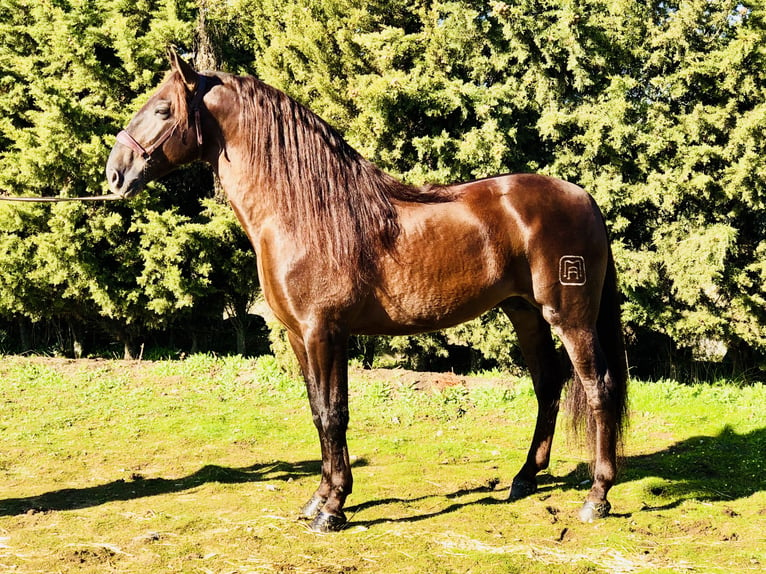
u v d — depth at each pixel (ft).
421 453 17.03
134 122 12.00
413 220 11.96
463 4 26.91
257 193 11.82
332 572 10.04
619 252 24.85
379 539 11.29
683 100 26.76
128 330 31.19
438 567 10.17
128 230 28.66
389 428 19.71
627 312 25.03
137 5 32.14
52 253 27.89
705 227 25.12
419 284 11.87
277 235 11.66
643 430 18.95
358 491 13.97
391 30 26.43
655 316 25.16
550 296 12.26
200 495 13.82
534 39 25.96
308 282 11.53
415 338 27.48
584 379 12.46
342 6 28.40
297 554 10.69
